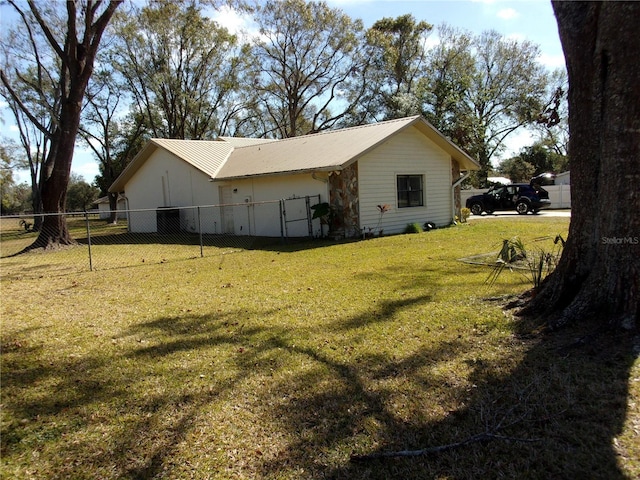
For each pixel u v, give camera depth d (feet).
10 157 136.56
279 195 50.34
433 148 53.78
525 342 13.03
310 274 26.27
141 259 38.19
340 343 14.14
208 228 60.44
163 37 99.81
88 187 192.03
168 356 13.85
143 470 8.24
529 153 136.36
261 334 15.44
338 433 9.12
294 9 110.01
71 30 46.96
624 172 12.32
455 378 11.25
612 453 7.95
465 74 101.40
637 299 12.35
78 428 9.84
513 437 8.57
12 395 11.56
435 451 8.28
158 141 63.98
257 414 10.04
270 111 134.10
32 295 24.27
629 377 10.41
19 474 8.27
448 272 24.52
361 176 45.91
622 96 12.05
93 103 108.17
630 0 11.45
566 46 13.47
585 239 13.85
